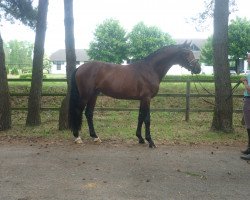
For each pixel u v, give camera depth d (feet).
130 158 21.72
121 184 16.93
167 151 23.58
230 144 25.86
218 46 29.04
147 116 25.16
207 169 19.57
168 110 36.09
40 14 32.14
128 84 25.25
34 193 15.67
